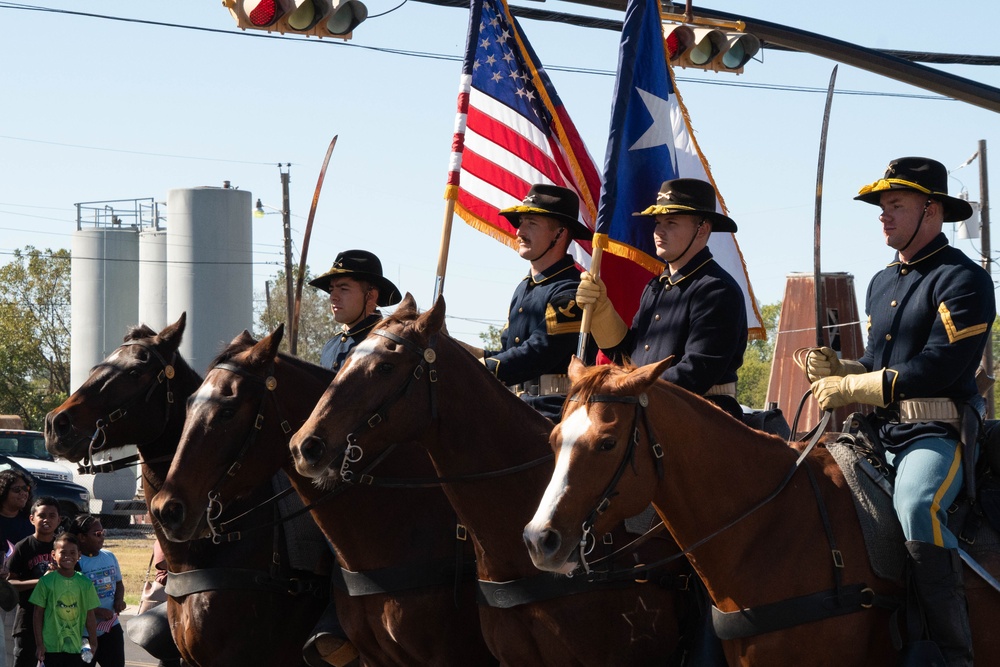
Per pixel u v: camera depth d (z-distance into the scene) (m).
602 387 6.40
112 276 59.38
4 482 14.91
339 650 9.02
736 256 10.94
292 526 9.54
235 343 9.14
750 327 10.98
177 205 50.84
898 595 6.98
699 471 6.77
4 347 74.44
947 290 7.24
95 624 13.77
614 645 7.58
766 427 8.70
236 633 9.38
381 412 7.46
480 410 7.80
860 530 6.99
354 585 8.54
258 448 8.71
